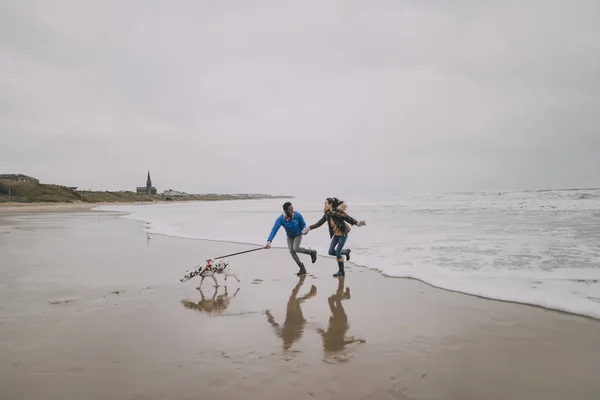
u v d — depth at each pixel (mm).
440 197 54500
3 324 4539
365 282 6746
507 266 7352
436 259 8336
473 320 4566
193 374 3174
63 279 7113
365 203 46906
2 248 11477
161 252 10430
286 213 7484
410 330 4262
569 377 3086
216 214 31359
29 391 2893
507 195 47031
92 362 3434
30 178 102000
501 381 3025
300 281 6949
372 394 2818
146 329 4375
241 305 5414
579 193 40969
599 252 8477
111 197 127375
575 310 4766
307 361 3436
